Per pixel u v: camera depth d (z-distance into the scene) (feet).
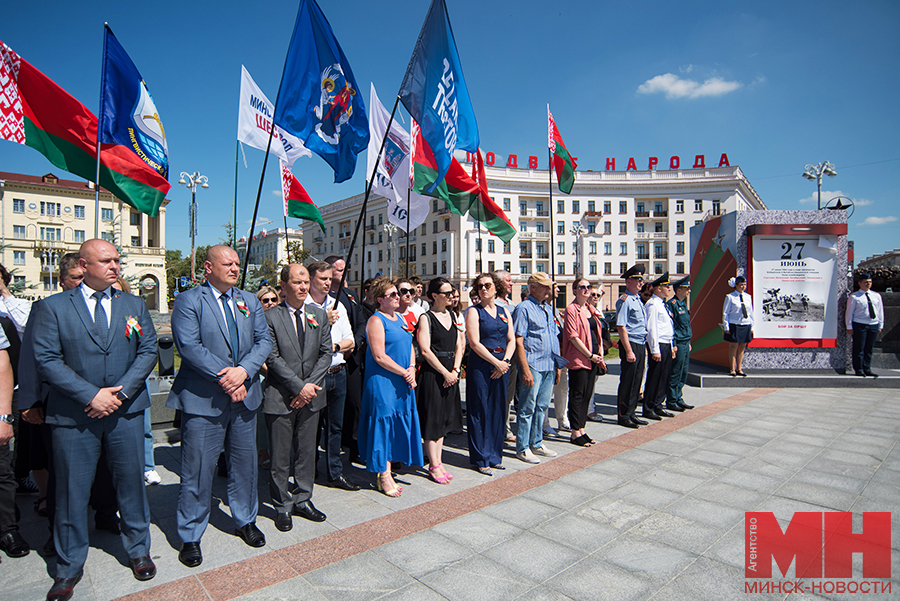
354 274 195.00
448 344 14.80
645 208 166.91
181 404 9.95
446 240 157.28
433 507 12.42
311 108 16.84
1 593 8.83
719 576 9.07
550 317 17.21
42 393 9.41
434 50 17.11
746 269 31.27
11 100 14.06
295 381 11.17
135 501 9.37
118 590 8.79
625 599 8.34
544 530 10.99
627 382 20.70
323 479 14.93
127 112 15.76
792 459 15.88
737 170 163.32
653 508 12.15
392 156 22.17
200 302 10.18
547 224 162.20
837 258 30.50
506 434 19.53
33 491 14.10
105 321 9.42
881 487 13.43
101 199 137.69
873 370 32.27
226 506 12.88
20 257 127.34
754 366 31.22
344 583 8.89
